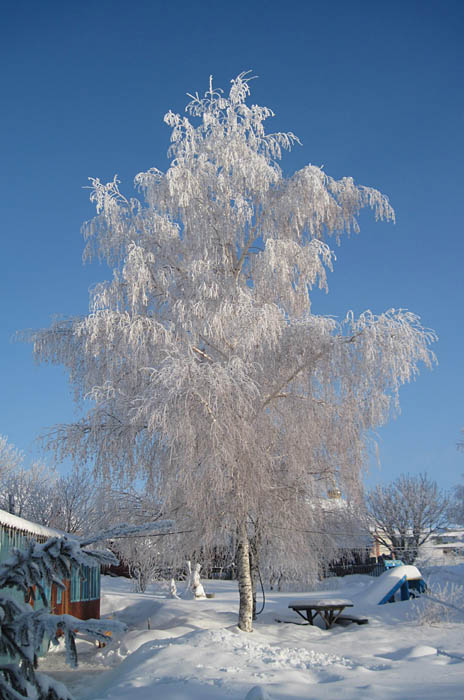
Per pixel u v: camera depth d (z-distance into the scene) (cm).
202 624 1596
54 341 1511
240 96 1619
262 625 1556
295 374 1438
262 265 1466
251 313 1307
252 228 1596
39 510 2967
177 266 1552
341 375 1379
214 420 1275
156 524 354
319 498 1609
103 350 1432
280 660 947
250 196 1584
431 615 1459
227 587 3531
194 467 1329
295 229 1591
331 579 2964
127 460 1390
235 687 777
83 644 1468
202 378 1284
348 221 1617
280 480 1522
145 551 1535
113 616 1905
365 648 1205
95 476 1398
